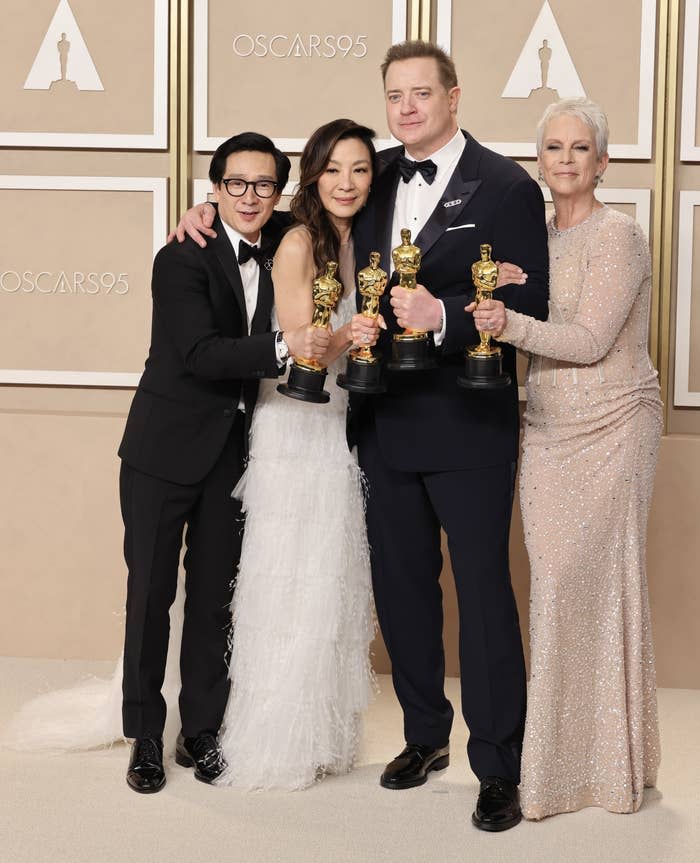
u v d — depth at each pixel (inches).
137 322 171.8
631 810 117.6
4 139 169.9
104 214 170.9
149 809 116.6
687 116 162.9
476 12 164.4
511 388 122.2
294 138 168.4
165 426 123.9
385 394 121.3
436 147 119.8
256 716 122.8
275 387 123.3
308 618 121.9
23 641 171.5
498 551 120.0
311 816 115.6
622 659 117.8
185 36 167.2
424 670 127.6
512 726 119.2
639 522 120.0
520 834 112.3
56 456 169.2
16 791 121.1
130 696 125.1
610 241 117.3
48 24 169.2
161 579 125.1
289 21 167.3
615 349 119.7
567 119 118.9
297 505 121.6
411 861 105.4
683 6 163.2
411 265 110.7
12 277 172.6
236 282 122.9
